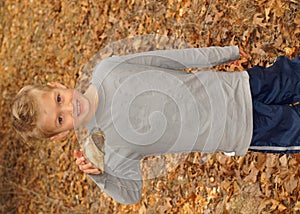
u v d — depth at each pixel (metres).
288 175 3.38
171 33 4.39
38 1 6.63
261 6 3.72
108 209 4.88
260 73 2.66
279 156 3.44
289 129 2.63
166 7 4.52
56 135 2.72
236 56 2.82
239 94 2.57
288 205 3.36
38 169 6.12
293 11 3.50
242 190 3.66
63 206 5.58
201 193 3.96
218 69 3.92
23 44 6.84
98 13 5.38
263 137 2.62
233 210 3.69
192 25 4.25
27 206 6.29
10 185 6.66
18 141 6.59
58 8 6.14
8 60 7.15
